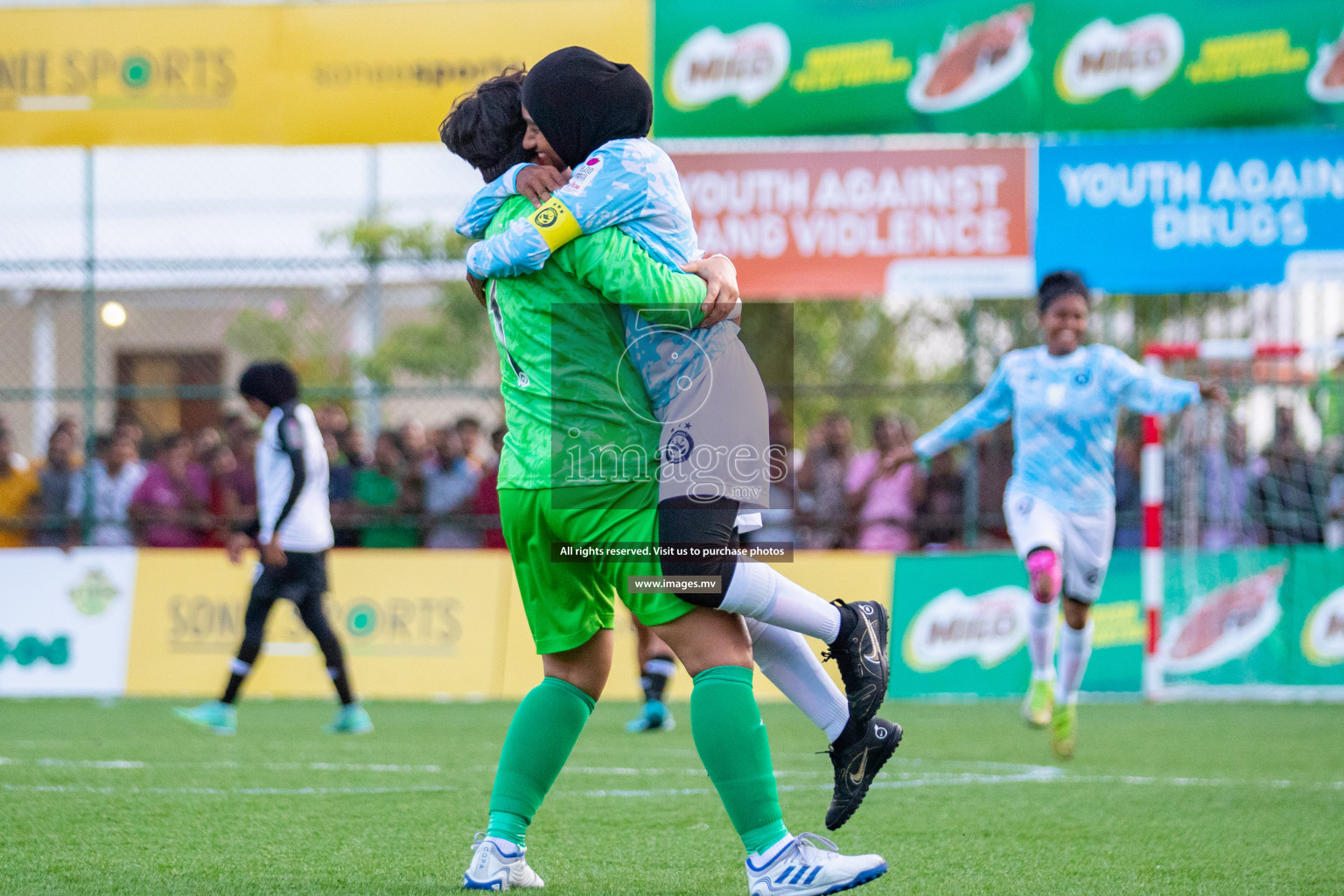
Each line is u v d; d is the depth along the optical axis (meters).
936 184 33.22
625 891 11.70
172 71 34.00
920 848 14.18
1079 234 33.34
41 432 42.00
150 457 39.75
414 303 47.00
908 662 33.31
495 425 37.47
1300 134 33.09
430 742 24.30
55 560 34.53
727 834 14.89
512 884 11.57
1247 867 13.17
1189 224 33.28
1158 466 32.47
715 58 33.25
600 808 16.77
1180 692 33.25
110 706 30.97
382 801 17.14
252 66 33.91
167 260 34.72
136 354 53.19
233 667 25.86
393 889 11.48
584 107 11.05
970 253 33.28
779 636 11.45
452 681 33.47
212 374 52.97
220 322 52.59
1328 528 34.28
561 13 33.38
